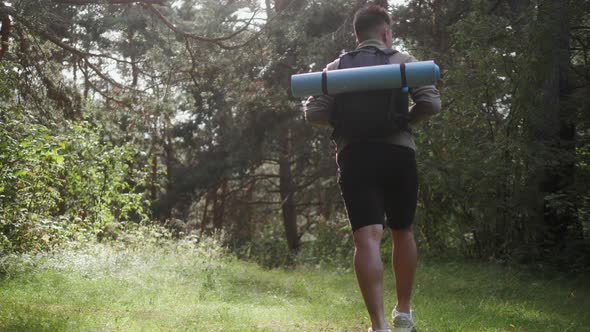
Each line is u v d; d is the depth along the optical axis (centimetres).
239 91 1780
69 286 609
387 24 371
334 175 2295
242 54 1542
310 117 350
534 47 989
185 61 1545
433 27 1506
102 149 1188
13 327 373
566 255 977
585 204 1038
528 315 531
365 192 339
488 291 717
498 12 1234
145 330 393
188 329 404
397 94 335
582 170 1077
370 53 353
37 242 842
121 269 792
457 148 1032
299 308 550
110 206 1297
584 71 1171
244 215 2856
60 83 1295
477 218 1010
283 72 1920
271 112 2241
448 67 1093
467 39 1046
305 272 1078
